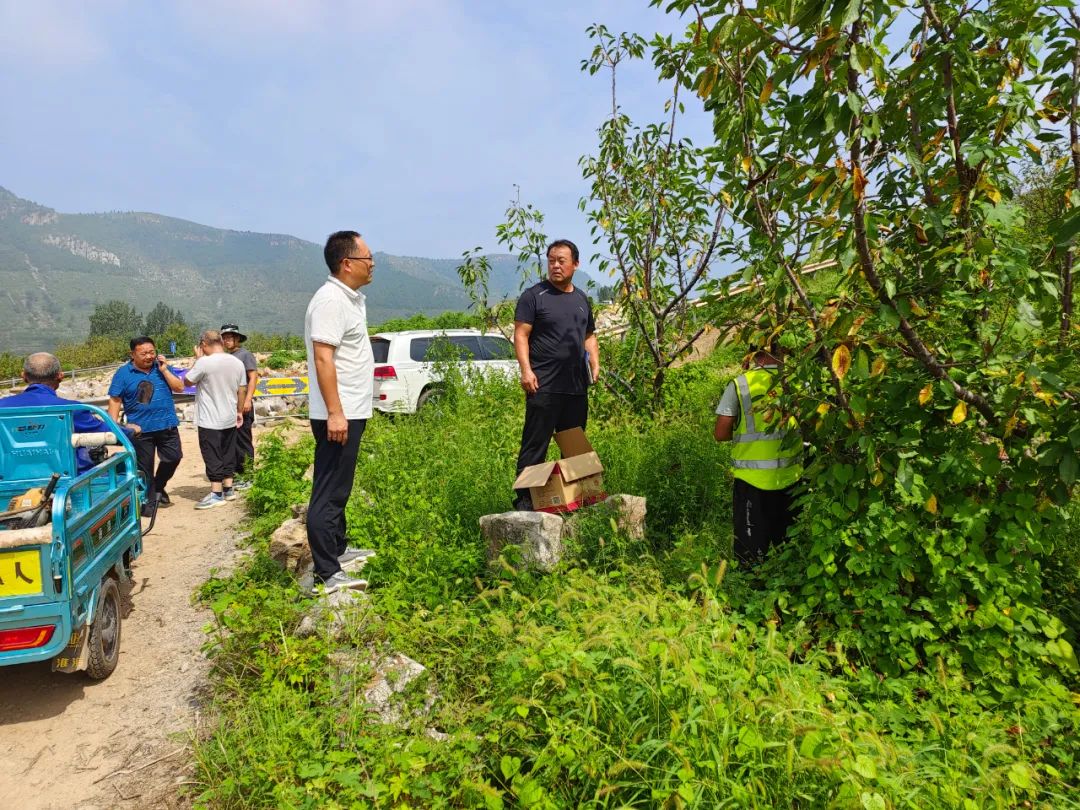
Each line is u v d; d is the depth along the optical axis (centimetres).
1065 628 342
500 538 478
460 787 262
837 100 301
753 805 217
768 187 360
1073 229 321
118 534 491
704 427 736
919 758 267
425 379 1232
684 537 470
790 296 384
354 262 441
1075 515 424
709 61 369
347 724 312
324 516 439
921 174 336
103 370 4166
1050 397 323
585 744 244
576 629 319
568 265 548
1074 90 367
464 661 343
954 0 358
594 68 859
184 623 501
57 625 365
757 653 313
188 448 1312
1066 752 291
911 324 368
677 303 858
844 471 369
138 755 342
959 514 355
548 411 552
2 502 494
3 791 318
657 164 829
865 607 368
